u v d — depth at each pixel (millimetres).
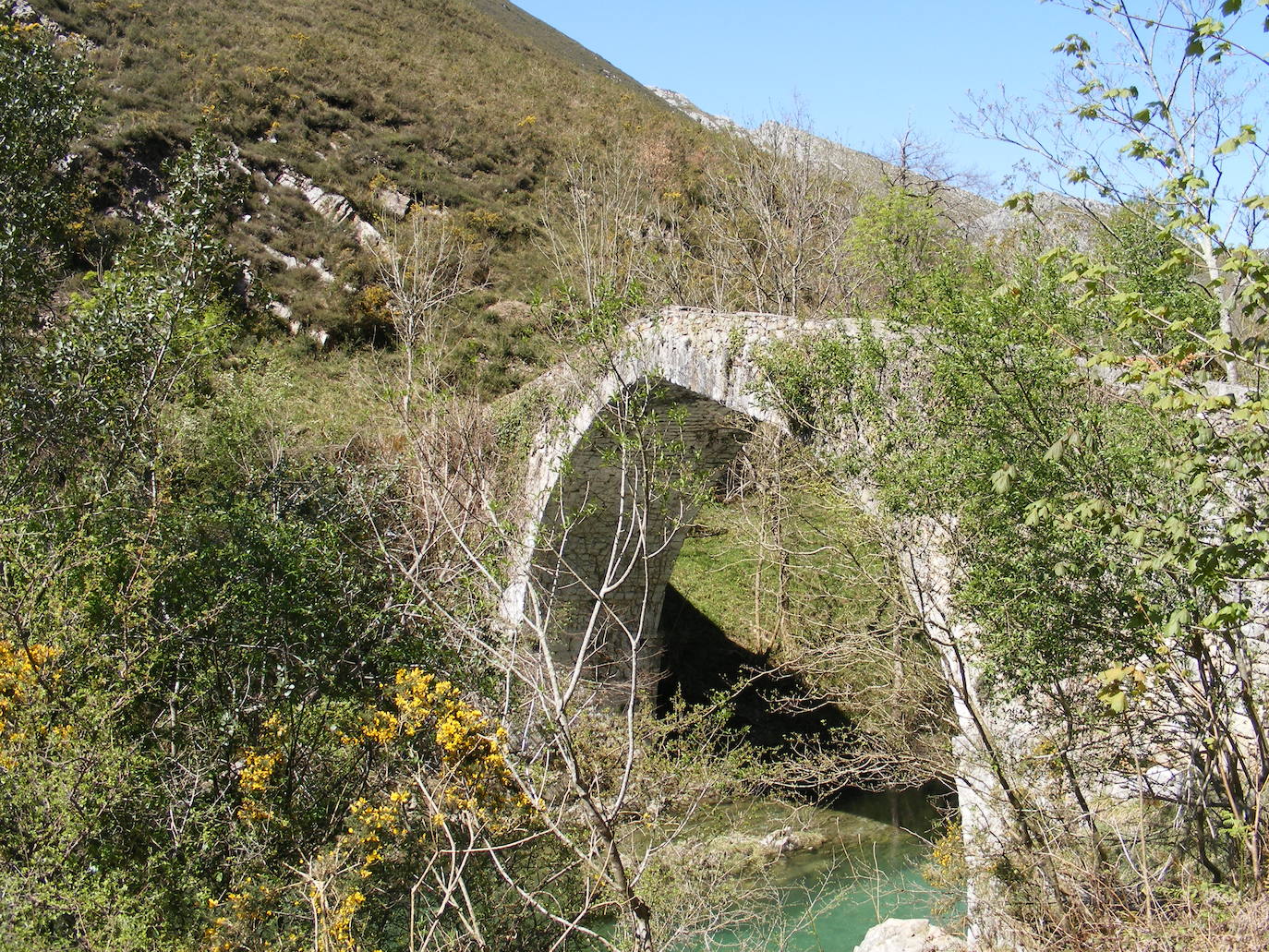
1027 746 7227
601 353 8453
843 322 9156
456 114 34281
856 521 8602
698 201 25938
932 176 18797
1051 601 6070
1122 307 5094
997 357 6328
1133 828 6559
